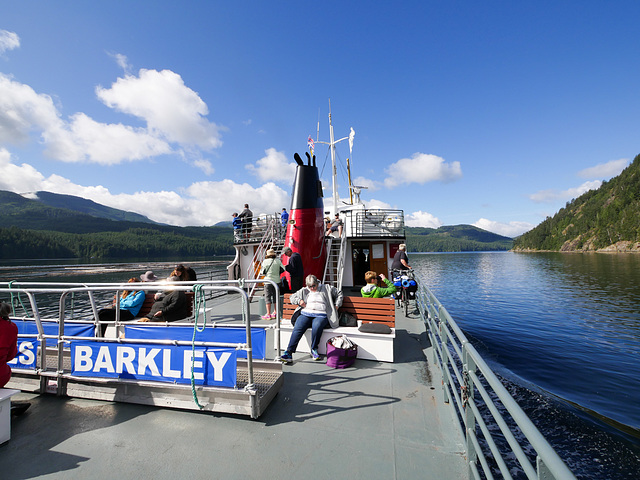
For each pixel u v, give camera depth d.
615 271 62.88
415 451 2.92
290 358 5.11
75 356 3.88
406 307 8.99
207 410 3.53
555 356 13.30
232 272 13.47
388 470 2.66
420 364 5.16
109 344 3.77
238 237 13.46
